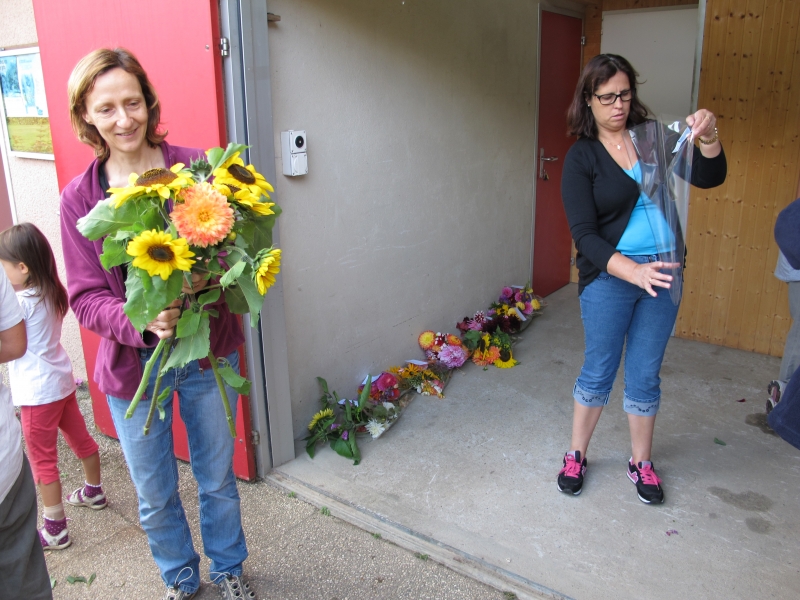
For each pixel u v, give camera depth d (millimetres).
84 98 1772
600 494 2826
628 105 2342
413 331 4051
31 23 3564
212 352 1973
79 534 2670
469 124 4246
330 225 3264
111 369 1901
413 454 3176
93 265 1824
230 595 2221
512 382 3955
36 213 3939
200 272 1656
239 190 1628
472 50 4141
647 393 2668
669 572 2348
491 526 2623
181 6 2518
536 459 3111
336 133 3207
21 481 1731
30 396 2457
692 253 4406
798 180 3938
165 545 2146
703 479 2930
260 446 2951
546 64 5102
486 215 4621
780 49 3822
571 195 2461
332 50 3104
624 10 5320
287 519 2709
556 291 5828
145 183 1551
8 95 3818
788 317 4172
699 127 2271
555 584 2295
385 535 2580
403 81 3594
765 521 2633
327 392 3346
